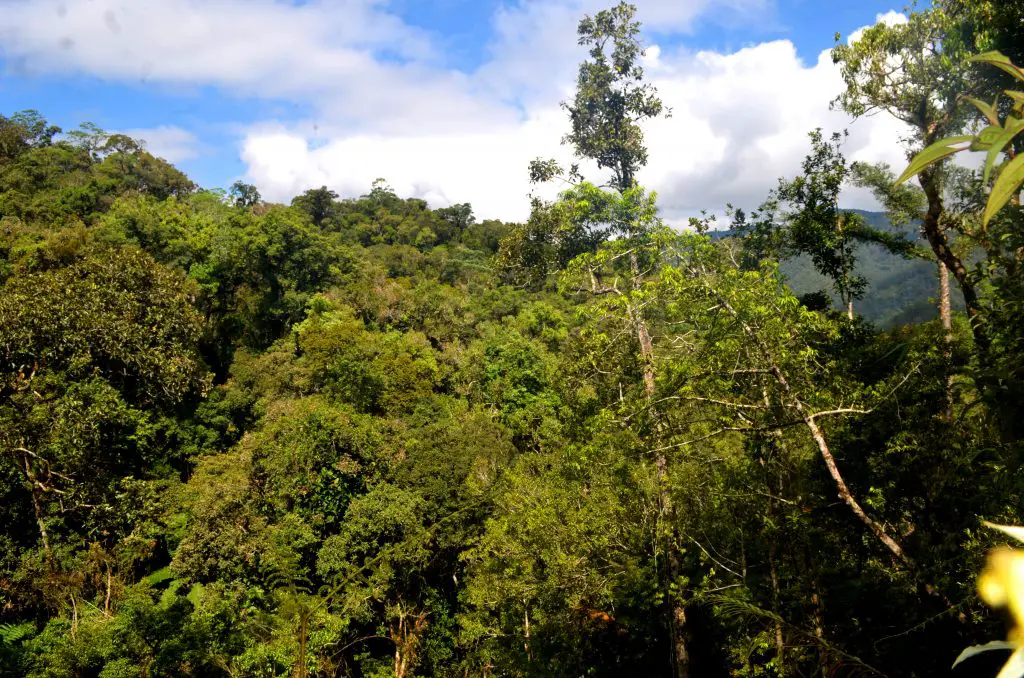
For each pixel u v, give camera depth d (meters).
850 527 9.57
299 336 41.81
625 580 14.19
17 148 63.75
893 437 8.10
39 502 21.30
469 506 21.88
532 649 17.11
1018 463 2.46
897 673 6.98
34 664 17.16
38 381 21.70
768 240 15.35
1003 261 5.48
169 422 31.25
